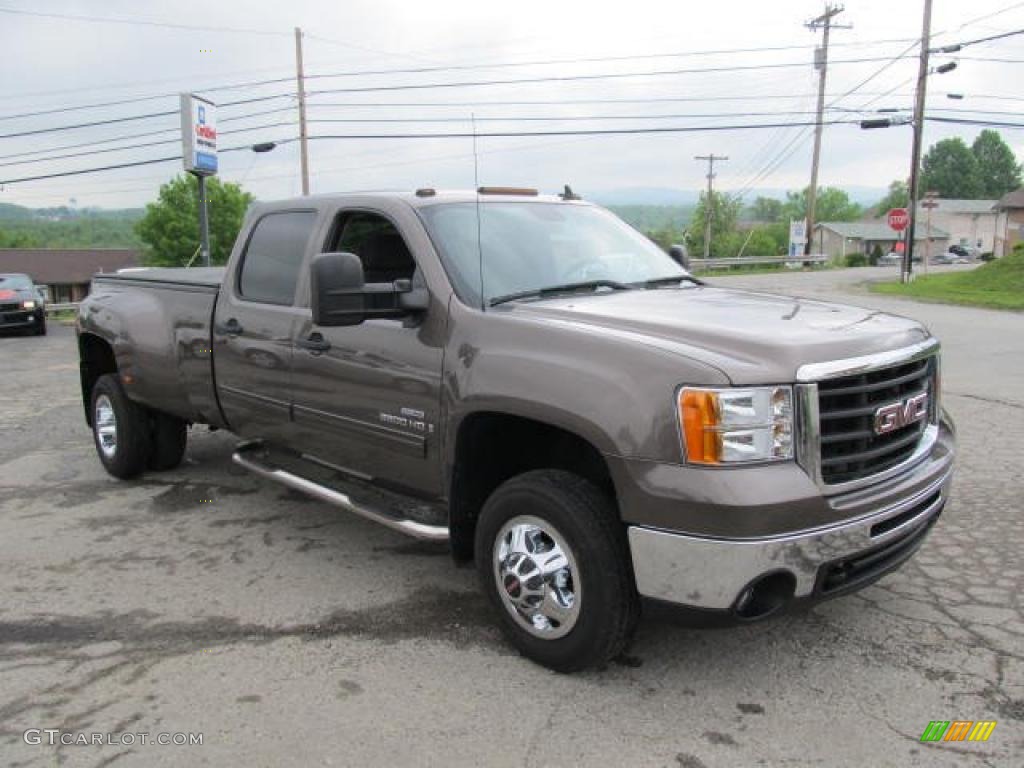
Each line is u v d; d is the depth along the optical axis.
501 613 3.70
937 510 3.71
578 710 3.27
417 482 4.12
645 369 3.13
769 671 3.53
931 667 3.54
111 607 4.30
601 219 5.07
